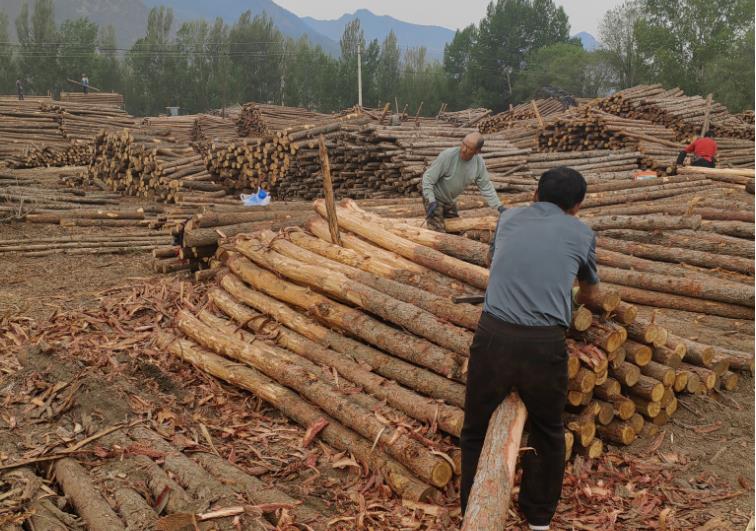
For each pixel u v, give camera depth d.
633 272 6.55
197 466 3.64
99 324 5.87
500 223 3.39
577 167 15.80
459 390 3.87
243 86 59.66
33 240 9.58
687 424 4.45
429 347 4.15
